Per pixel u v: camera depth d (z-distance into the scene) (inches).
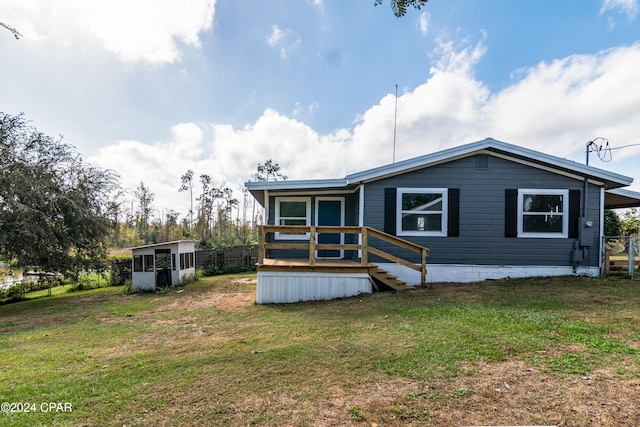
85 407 103.3
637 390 98.7
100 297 383.6
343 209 406.9
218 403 102.3
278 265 278.7
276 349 152.2
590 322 169.6
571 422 84.9
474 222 335.0
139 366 139.2
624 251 454.0
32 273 426.9
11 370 140.2
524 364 121.1
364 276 281.4
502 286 291.3
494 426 84.5
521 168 333.4
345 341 158.7
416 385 108.9
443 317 191.3
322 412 94.8
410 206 338.3
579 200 330.6
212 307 276.4
